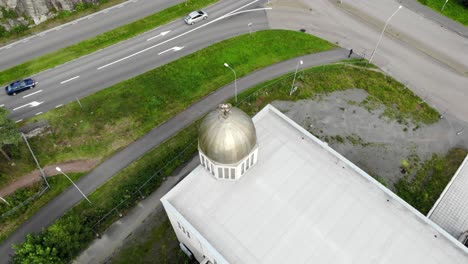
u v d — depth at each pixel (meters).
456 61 60.84
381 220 31.64
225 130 28.92
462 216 38.22
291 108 54.47
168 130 51.62
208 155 30.56
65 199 44.91
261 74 58.78
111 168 47.75
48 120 52.41
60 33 63.69
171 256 40.78
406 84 57.75
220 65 59.62
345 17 68.12
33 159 48.34
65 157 48.78
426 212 43.75
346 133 51.50
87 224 41.97
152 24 65.44
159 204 44.72
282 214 31.94
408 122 52.91
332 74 58.91
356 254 29.78
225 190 33.41
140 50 61.59
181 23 66.00
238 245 30.31
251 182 33.88
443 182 46.66
